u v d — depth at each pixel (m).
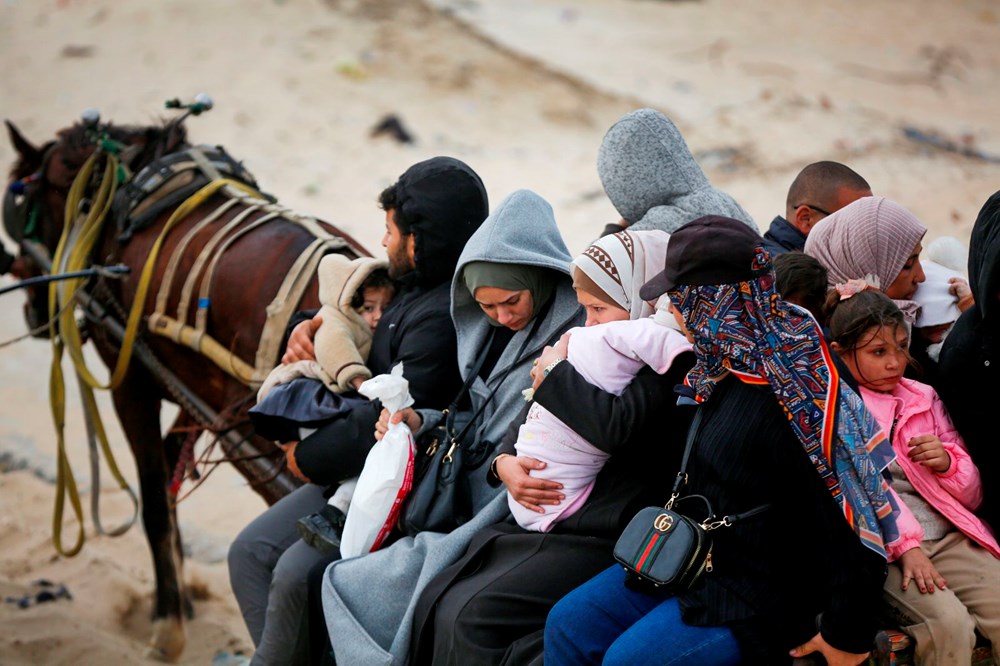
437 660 5.66
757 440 4.80
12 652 8.83
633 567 4.96
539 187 20.95
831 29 31.25
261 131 23.67
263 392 6.71
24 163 10.15
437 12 29.20
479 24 30.08
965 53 29.00
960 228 17.45
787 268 5.40
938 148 21.67
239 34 27.94
